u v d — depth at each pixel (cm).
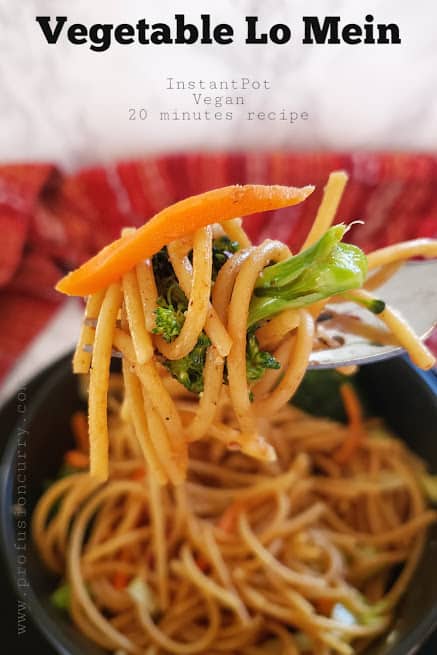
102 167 34
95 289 14
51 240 33
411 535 22
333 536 22
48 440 22
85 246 33
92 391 14
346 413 24
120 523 23
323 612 21
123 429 24
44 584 21
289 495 23
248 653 21
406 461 23
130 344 14
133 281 14
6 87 34
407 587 21
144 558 22
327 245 14
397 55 34
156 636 20
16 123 36
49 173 34
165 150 36
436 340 25
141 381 14
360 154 33
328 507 23
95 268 14
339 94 35
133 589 21
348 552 22
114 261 13
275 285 14
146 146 36
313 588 21
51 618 17
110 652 20
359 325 17
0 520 19
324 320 17
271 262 15
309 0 33
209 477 23
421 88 35
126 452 24
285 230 32
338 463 24
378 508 23
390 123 36
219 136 36
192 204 13
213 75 35
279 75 35
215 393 14
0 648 19
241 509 22
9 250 32
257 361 15
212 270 15
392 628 20
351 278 14
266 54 34
